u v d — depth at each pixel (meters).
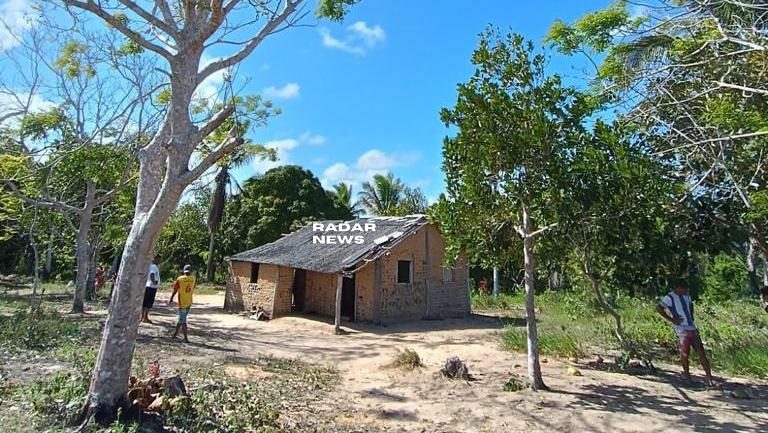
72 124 16.14
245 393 7.64
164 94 15.86
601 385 9.29
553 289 25.62
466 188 9.02
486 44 9.19
